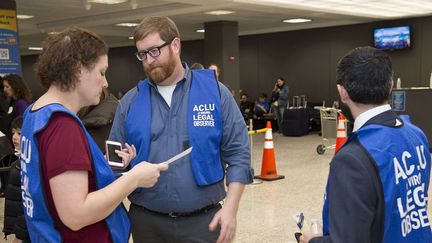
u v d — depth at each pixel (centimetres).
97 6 835
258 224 427
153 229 194
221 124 192
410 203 130
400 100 789
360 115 135
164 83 192
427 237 136
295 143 972
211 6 816
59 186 120
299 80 1353
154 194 189
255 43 1442
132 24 1127
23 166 133
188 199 187
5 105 521
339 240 121
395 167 125
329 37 1278
